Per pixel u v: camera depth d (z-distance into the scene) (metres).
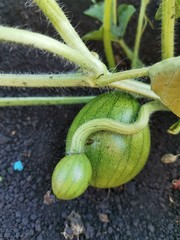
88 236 0.44
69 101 0.48
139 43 0.58
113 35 0.54
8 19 0.58
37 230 0.44
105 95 0.43
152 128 0.52
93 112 0.42
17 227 0.45
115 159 0.41
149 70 0.35
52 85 0.40
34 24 0.58
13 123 0.51
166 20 0.41
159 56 0.57
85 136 0.39
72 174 0.37
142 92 0.42
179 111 0.36
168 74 0.33
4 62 0.55
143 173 0.49
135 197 0.48
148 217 0.46
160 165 0.50
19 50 0.56
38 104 0.48
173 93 0.35
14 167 0.48
